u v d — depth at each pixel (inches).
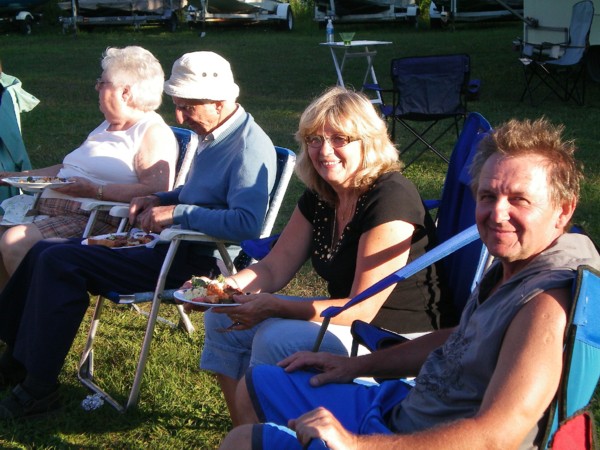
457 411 75.1
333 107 102.7
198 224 128.0
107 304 177.5
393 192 102.7
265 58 639.1
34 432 125.8
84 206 146.7
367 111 103.3
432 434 67.2
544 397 65.4
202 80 129.9
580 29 410.9
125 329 164.2
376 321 104.1
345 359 91.0
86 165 155.7
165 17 866.8
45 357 126.8
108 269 131.0
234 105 134.3
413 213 102.3
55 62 639.1
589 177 265.0
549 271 69.6
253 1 850.8
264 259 118.0
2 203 163.3
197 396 137.6
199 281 112.8
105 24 865.5
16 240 148.7
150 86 154.9
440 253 89.0
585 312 65.9
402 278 88.4
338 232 109.1
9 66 616.1
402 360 90.5
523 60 402.6
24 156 181.0
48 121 392.8
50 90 498.9
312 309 104.3
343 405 85.5
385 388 86.5
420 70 293.0
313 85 504.1
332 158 103.3
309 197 116.0
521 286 70.0
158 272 134.1
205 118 132.2
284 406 86.4
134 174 154.5
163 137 154.7
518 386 65.4
